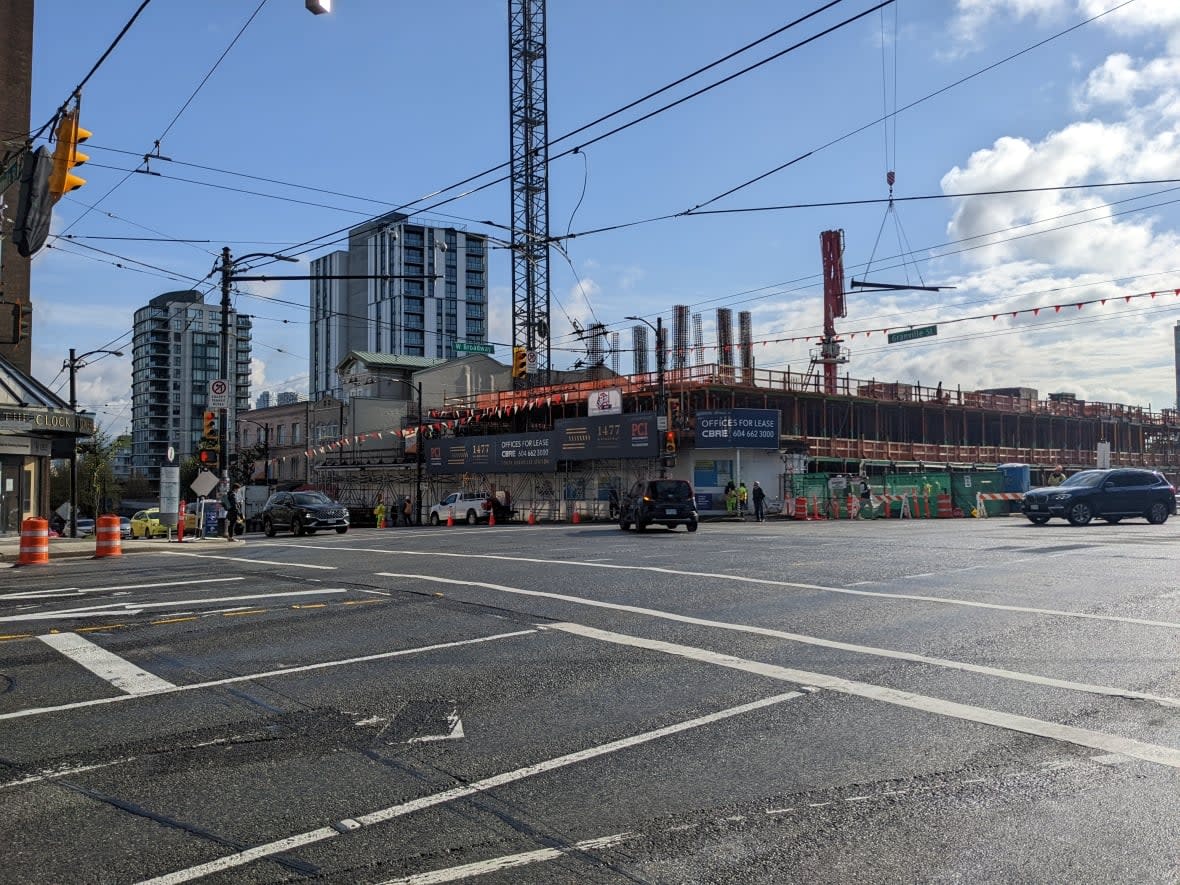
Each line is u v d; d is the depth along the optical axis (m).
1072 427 71.44
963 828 4.46
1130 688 7.01
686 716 6.45
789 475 46.38
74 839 4.44
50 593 13.23
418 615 10.71
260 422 76.88
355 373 71.50
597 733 6.09
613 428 47.31
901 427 59.31
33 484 29.86
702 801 4.86
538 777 5.27
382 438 65.75
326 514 33.44
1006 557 16.56
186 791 5.09
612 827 4.52
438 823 4.60
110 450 78.38
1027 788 4.98
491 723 6.37
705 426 45.78
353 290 149.75
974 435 64.50
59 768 5.49
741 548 19.53
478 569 15.56
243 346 150.62
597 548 20.12
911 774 5.21
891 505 42.03
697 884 3.90
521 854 4.22
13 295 37.25
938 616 10.20
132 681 7.66
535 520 48.97
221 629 10.01
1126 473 28.98
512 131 62.59
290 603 11.84
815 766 5.38
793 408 52.88
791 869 4.04
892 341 35.09
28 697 7.16
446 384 68.38
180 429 143.62
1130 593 11.63
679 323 58.28
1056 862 4.07
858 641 8.91
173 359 143.75
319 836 4.45
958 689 7.05
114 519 20.73
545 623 10.06
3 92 38.22
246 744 5.95
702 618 10.29
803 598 11.69
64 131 12.76
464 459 55.97
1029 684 7.17
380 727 6.30
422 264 147.75
